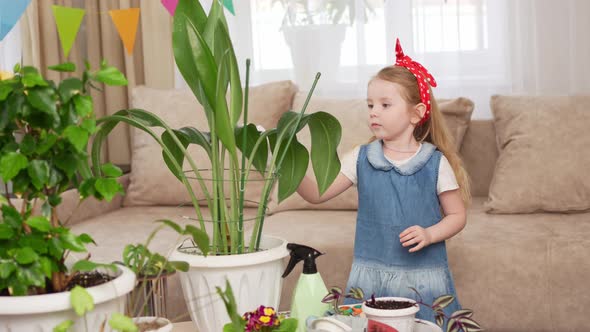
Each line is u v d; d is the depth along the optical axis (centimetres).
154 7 309
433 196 174
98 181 89
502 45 294
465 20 294
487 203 247
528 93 293
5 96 84
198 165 272
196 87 125
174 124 278
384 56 302
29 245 85
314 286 123
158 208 277
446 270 173
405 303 118
